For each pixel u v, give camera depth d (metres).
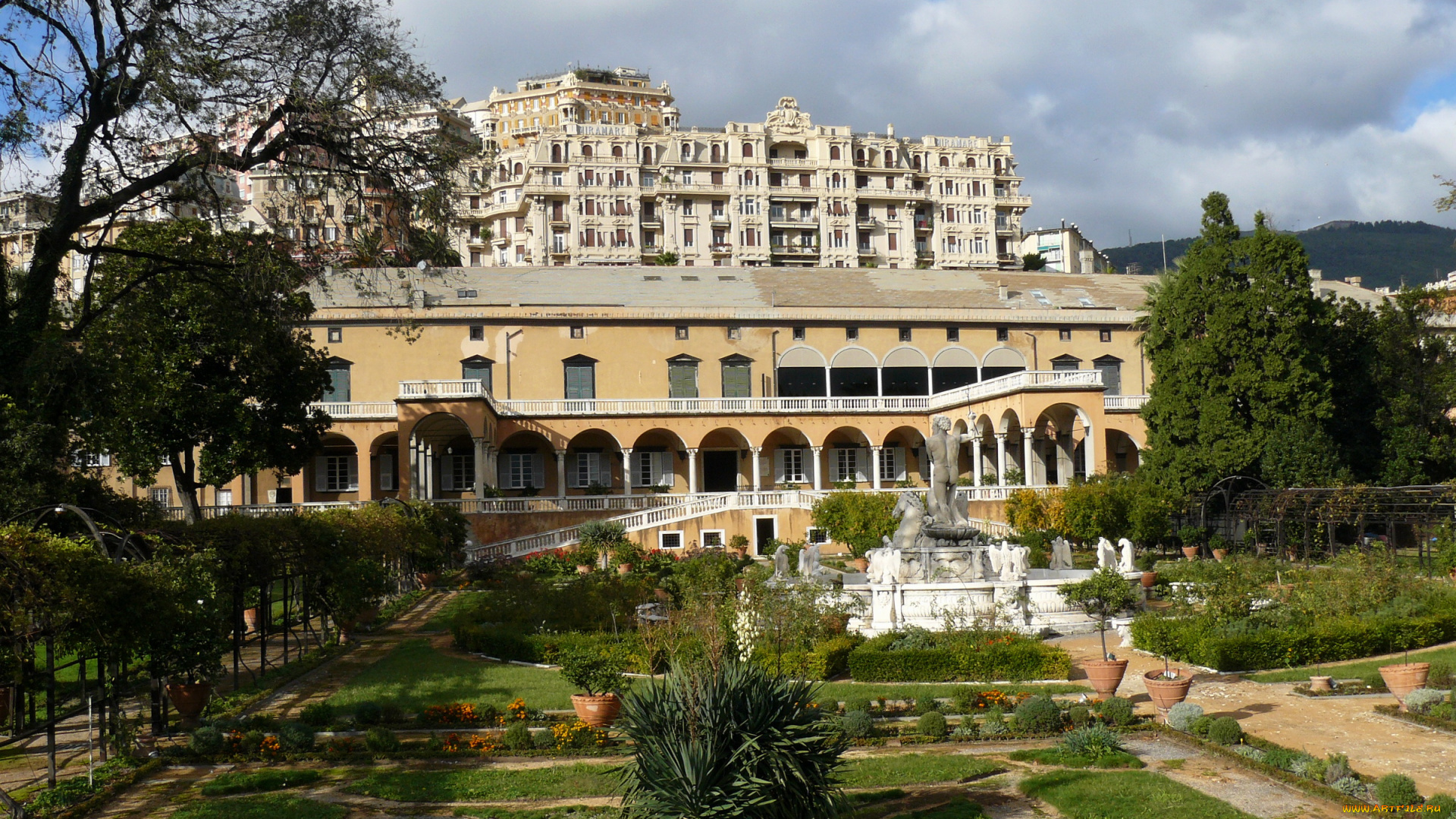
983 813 14.38
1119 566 34.78
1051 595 29.47
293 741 18.25
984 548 30.86
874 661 23.12
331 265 28.56
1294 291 51.53
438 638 31.25
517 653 26.59
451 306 63.00
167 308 40.50
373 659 27.61
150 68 24.47
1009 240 137.62
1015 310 68.56
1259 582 28.52
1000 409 57.28
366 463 57.94
